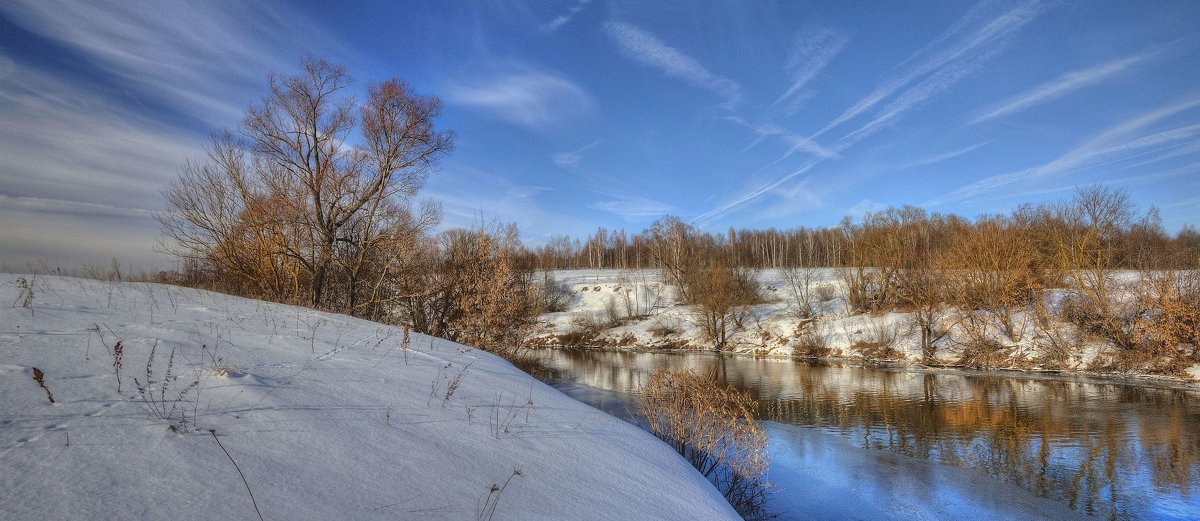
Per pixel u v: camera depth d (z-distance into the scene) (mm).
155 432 3803
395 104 21078
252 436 4133
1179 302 26922
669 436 10836
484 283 21594
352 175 20766
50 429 3537
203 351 6148
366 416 5266
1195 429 17578
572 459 5777
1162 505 11875
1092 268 31844
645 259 96438
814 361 37688
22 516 2566
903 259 42562
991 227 36219
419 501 3732
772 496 11617
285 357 6836
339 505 3395
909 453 15531
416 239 22453
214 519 2904
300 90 20000
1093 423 18578
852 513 11055
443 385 7441
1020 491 12562
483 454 5109
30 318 6066
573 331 53094
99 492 2926
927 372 31031
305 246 20750
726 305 46125
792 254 93312
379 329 11477
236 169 19453
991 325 34562
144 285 11445
